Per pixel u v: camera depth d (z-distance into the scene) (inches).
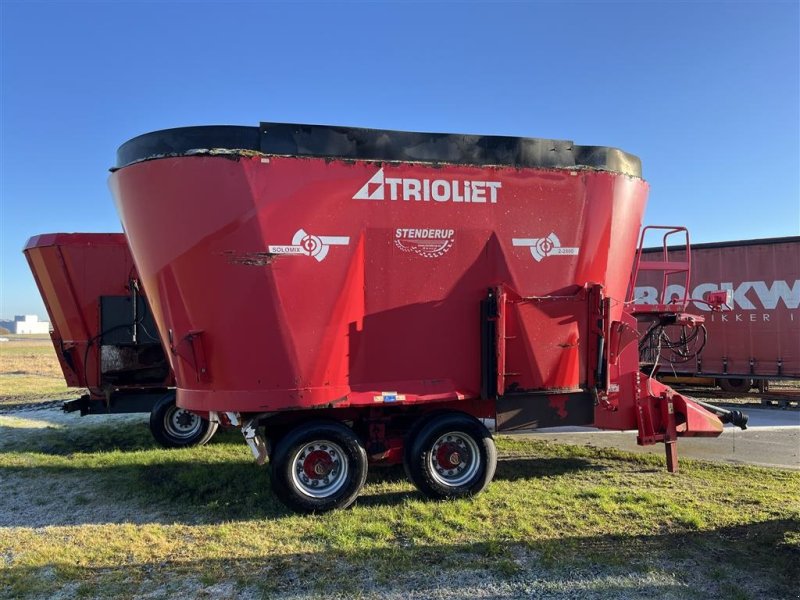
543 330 223.1
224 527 190.7
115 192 213.6
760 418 413.7
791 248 471.8
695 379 528.4
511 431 224.5
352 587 147.9
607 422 243.0
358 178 206.1
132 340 322.7
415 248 211.5
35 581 152.4
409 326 211.3
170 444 318.0
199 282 198.1
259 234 196.9
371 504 214.4
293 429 204.7
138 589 147.7
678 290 523.8
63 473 261.6
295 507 199.8
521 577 152.7
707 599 140.3
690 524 188.2
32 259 322.0
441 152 214.8
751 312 486.9
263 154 198.1
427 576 153.7
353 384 206.2
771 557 162.9
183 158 195.6
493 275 219.0
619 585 147.7
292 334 199.6
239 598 142.6
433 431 210.4
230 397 199.5
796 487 231.9
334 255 203.3
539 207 223.3
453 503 208.2
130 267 323.0
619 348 241.0
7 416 434.0
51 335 331.0
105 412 327.6
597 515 197.8
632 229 241.4
